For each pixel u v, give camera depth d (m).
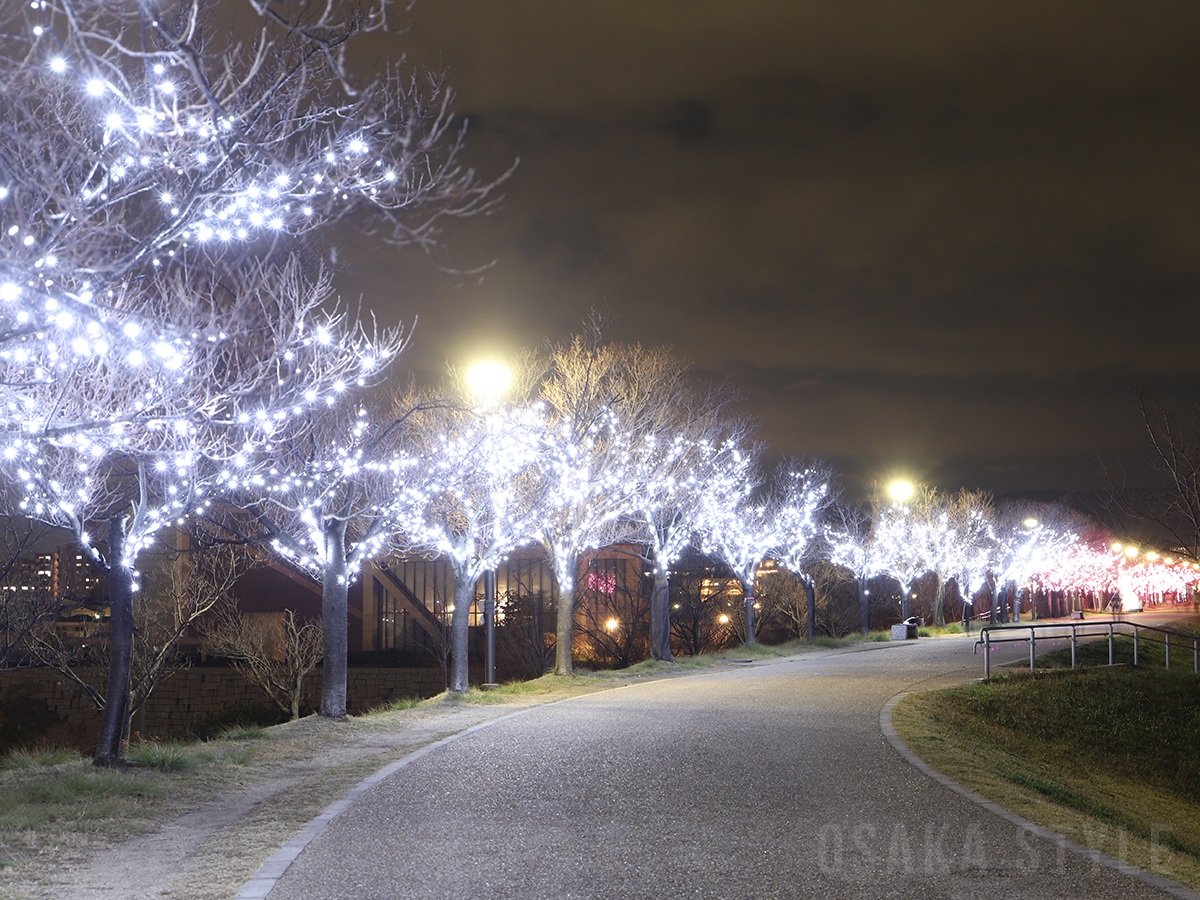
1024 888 6.76
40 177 6.15
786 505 43.91
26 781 10.81
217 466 12.62
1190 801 17.88
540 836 8.22
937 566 55.44
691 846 7.87
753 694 20.75
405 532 23.02
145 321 6.93
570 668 26.88
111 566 12.05
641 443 30.38
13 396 8.41
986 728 18.94
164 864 7.51
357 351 12.17
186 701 48.16
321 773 11.80
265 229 7.35
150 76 6.45
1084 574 66.12
